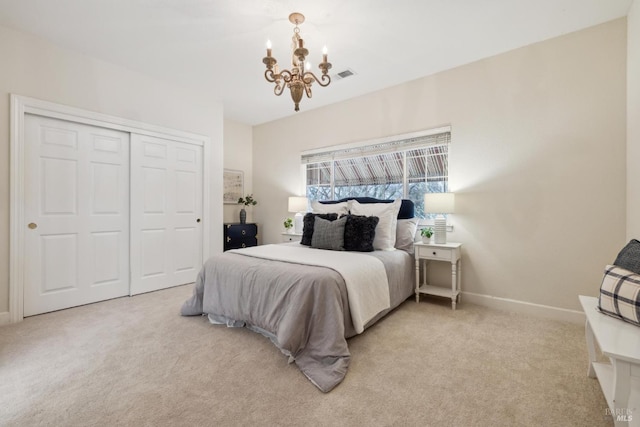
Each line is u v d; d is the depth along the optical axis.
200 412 1.43
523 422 1.37
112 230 3.18
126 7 2.23
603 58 2.41
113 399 1.52
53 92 2.74
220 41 2.69
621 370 1.09
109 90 3.10
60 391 1.59
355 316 2.00
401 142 3.56
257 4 2.18
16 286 2.54
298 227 4.37
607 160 2.40
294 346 1.82
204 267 2.64
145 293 3.41
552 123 2.63
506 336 2.27
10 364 1.85
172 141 3.66
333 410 1.44
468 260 3.09
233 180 5.07
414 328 2.43
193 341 2.18
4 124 2.49
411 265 3.17
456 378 1.71
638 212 2.05
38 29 2.53
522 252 2.78
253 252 2.77
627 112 2.29
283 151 4.89
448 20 2.37
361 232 2.97
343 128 4.10
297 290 1.94
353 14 2.29
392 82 3.52
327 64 2.06
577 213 2.53
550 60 2.63
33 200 2.66
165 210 3.61
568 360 1.91
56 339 2.21
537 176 2.70
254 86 3.69
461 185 3.12
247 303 2.21
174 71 3.29
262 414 1.42
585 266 2.50
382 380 1.69
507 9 2.24
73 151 2.90
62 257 2.84
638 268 1.45
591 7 2.22
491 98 2.94
